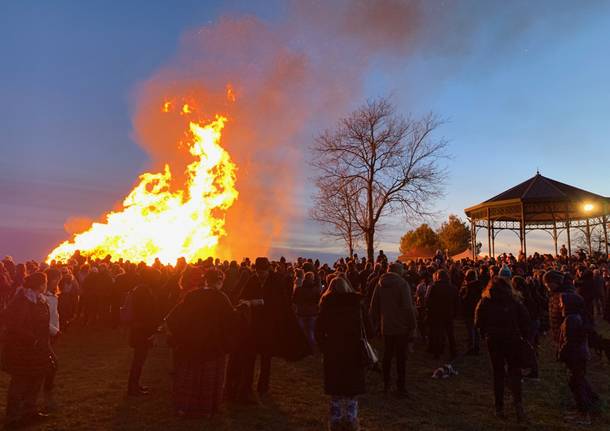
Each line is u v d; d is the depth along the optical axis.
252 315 6.61
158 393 6.96
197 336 5.78
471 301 10.46
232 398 6.57
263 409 6.27
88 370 8.45
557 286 6.63
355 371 5.21
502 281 6.27
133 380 6.79
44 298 5.69
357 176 24.11
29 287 5.57
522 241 23.67
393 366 9.36
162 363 9.13
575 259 19.78
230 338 5.87
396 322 7.19
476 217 27.55
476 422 5.96
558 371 8.86
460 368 9.17
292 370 8.71
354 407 5.25
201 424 5.61
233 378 6.61
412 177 23.44
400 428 5.69
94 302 13.73
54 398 6.61
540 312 10.52
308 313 10.48
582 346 6.20
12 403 5.45
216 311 5.87
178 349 5.88
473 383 8.02
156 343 11.34
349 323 5.30
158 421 5.70
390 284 7.32
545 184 24.58
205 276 6.07
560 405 6.68
